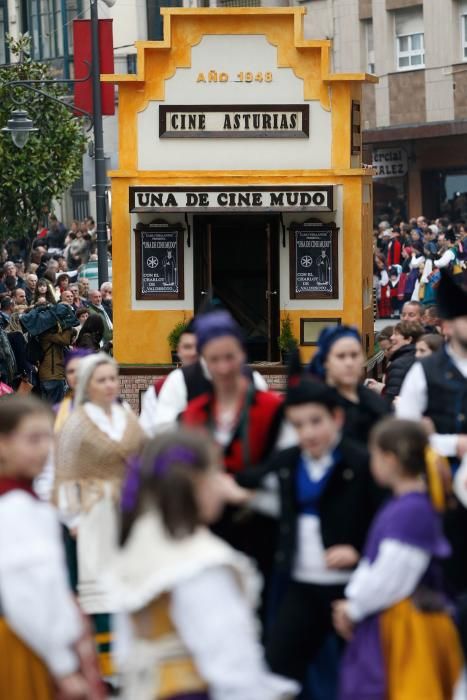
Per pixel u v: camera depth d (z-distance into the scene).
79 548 16.62
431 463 12.71
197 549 9.88
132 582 10.00
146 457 10.20
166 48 29.58
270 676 12.95
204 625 9.67
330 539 12.92
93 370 16.95
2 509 10.53
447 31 81.56
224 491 13.06
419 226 65.38
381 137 83.19
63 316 34.09
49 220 87.69
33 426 11.03
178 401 15.74
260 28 29.59
